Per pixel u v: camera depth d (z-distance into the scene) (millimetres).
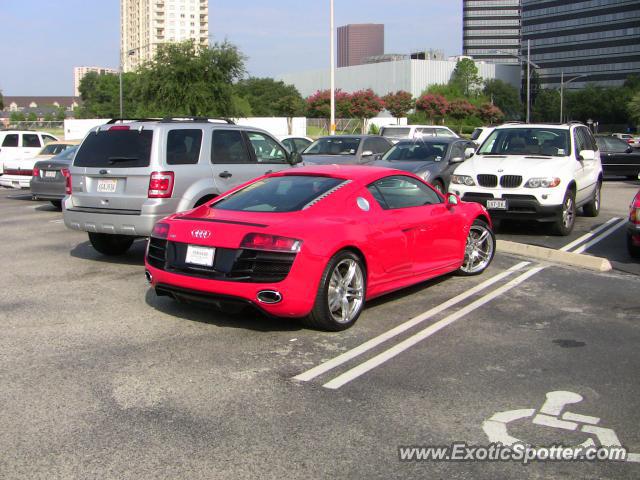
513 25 178625
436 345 5594
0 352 5359
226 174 9016
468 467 3570
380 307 6797
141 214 8234
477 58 180375
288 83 158500
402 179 7129
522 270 8633
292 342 5652
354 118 76688
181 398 4441
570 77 152125
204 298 5824
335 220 6020
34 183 14719
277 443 3811
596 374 4938
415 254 6891
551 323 6270
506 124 13180
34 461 3594
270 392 4555
